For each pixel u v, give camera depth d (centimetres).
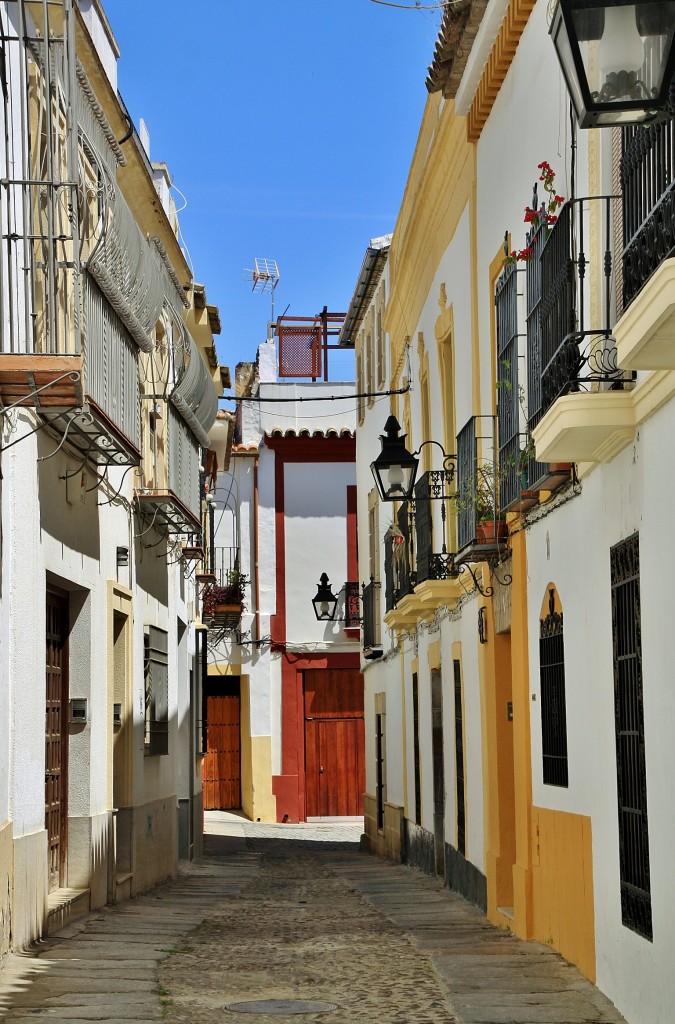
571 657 914
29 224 928
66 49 890
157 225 1631
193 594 2147
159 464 1631
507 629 1206
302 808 3061
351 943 1044
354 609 3094
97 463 1162
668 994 653
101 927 1112
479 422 1270
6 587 929
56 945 988
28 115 985
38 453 1019
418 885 1647
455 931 1137
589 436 747
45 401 903
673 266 535
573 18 508
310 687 3117
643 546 707
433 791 1719
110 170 1229
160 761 1644
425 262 1723
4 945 891
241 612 2930
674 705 645
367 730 2580
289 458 3145
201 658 2253
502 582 1201
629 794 743
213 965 921
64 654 1202
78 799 1205
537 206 1010
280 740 3078
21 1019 708
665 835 661
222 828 2867
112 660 1320
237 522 3128
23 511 972
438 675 1727
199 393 1620
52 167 890
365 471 2586
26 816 980
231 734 3189
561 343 784
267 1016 735
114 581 1340
